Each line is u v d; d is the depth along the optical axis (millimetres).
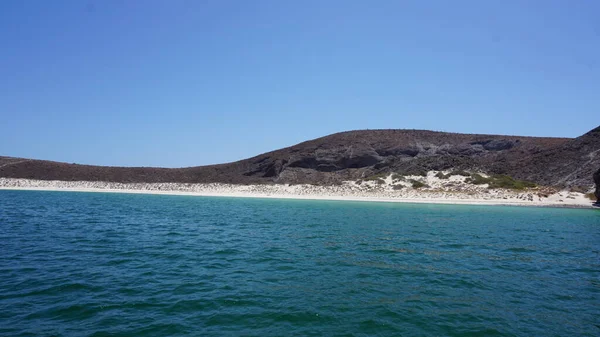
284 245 20766
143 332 9023
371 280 13891
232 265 15828
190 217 34656
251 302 11242
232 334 9016
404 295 12227
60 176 97750
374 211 44000
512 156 90250
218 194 75000
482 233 26750
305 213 40594
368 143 100562
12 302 10758
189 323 9617
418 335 9227
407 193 65812
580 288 13492
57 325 9297
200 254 17938
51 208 40594
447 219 35969
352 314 10445
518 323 10141
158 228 26797
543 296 12484
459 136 105750
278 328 9422
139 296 11570
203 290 12305
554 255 19406
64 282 12789
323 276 14328
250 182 90562
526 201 57344
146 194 76875
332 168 93938
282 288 12703
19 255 16734
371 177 79688
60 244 19688
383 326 9695
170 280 13375
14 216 32156
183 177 99688
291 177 90438
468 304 11516
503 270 15906
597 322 10328
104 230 25188
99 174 100938
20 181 89375
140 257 17000
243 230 26516
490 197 60438
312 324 9711
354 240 22750
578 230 29750
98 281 13031
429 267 16125
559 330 9750
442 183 70125
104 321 9617
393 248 20297
